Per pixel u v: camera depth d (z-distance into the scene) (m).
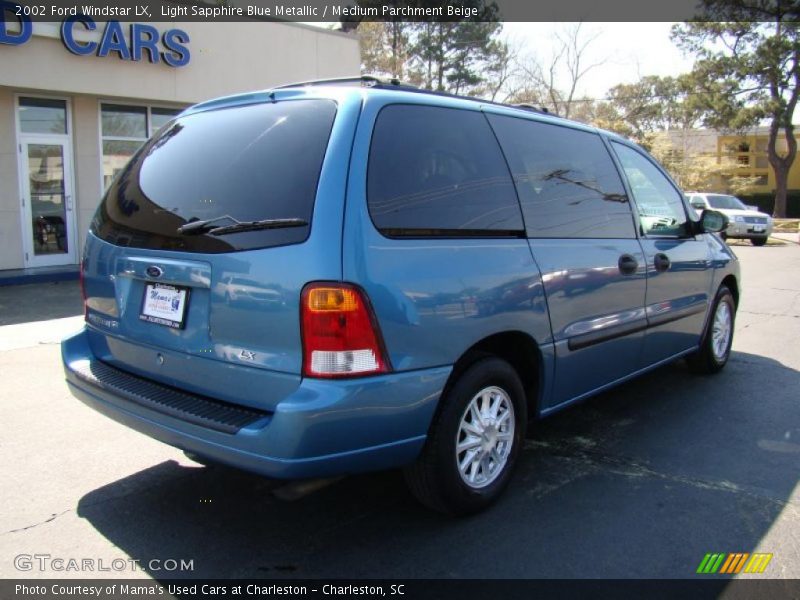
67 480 3.68
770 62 33.09
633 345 4.31
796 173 48.62
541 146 3.79
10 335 7.29
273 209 2.75
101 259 3.38
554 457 4.04
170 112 13.95
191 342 2.91
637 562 2.91
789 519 3.30
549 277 3.48
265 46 14.36
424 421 2.87
